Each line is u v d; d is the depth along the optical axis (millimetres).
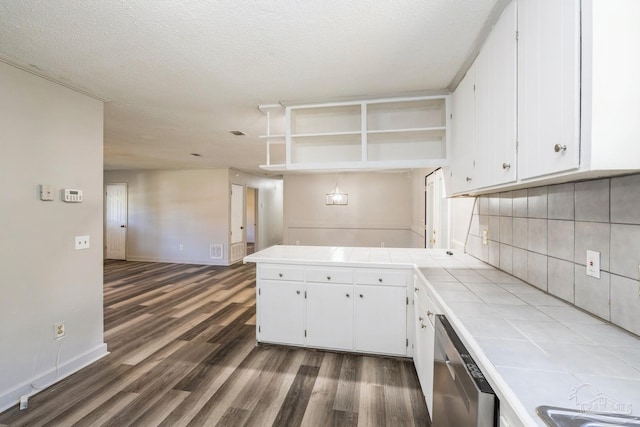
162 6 1363
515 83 1251
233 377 2205
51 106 2117
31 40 1638
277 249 3162
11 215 1883
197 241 6711
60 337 2164
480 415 826
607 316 1165
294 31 1571
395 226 6676
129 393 2010
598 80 828
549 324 1157
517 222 1872
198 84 2232
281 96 2473
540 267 1626
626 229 1070
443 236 3729
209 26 1521
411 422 1751
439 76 2100
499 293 1568
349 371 2283
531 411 667
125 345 2717
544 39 1035
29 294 1979
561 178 1100
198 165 6219
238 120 3117
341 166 2566
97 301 2455
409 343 2387
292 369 2314
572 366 854
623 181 1077
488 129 1552
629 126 832
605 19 824
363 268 2451
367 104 2561
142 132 3611
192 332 3027
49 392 2010
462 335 1100
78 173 2305
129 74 2057
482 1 1342
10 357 1879
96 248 2447
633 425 635
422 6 1376
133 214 6961
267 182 8820
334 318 2514
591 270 1245
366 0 1334
